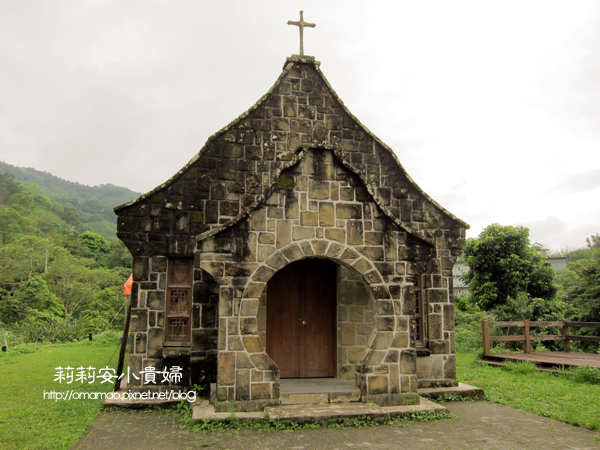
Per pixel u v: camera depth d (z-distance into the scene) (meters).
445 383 9.48
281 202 7.74
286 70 9.91
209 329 8.80
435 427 7.01
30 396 8.99
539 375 10.98
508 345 16.91
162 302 8.87
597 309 18.45
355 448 6.00
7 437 6.30
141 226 8.96
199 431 6.67
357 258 7.91
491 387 9.88
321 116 9.98
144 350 8.70
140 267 8.88
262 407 7.23
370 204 8.10
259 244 7.56
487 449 6.02
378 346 7.82
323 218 7.87
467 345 17.33
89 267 48.91
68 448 5.95
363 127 10.14
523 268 18.81
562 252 80.88
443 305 9.84
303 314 9.67
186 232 9.05
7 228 54.16
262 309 9.27
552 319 17.62
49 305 36.16
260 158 9.51
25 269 41.97
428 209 10.20
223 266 7.41
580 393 9.02
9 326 30.77
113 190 185.38
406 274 8.09
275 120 9.73
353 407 7.34
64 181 181.12
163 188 9.12
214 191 9.24
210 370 8.68
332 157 8.07
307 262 9.85
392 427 6.97
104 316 35.75
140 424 7.12
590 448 6.07
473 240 20.03
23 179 156.38
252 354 7.31
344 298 9.39
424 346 9.72
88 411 7.75
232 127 9.52
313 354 9.58
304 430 6.75
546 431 6.83
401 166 10.17
